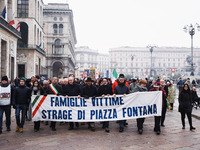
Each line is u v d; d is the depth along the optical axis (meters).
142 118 7.77
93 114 7.62
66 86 7.84
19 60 33.53
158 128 7.12
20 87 7.50
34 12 33.81
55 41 53.72
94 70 23.47
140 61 123.81
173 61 122.25
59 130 7.61
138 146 5.74
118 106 7.63
